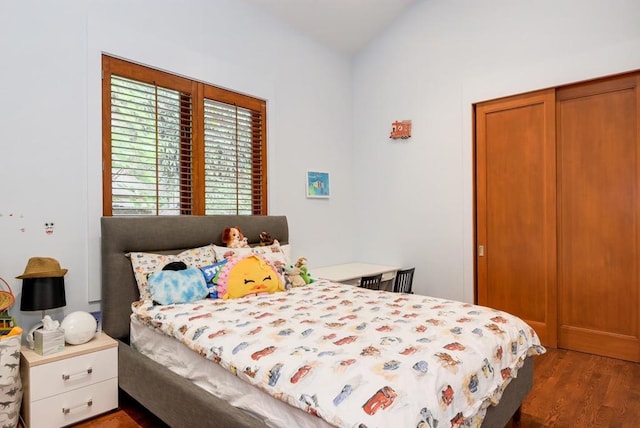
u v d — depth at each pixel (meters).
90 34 2.43
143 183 2.71
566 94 3.15
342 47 4.34
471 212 3.61
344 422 1.10
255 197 3.51
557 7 3.10
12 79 2.14
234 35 3.28
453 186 3.72
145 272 2.43
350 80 4.51
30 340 2.03
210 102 3.14
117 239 2.42
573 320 3.17
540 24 3.19
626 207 2.92
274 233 3.46
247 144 3.44
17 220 2.17
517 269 3.41
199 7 3.02
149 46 2.71
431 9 3.83
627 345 2.93
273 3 3.46
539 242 3.29
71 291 2.37
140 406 2.26
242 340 1.66
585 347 3.11
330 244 4.23
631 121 2.89
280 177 3.70
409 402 1.16
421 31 3.91
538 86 3.20
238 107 3.35
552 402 2.28
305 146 3.95
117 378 2.21
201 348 1.69
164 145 2.84
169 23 2.83
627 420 2.08
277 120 3.67
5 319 1.94
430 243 3.89
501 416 1.71
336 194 4.32
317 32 3.98
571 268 3.17
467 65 3.60
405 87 4.05
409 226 4.05
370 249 4.40
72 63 2.36
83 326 2.13
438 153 3.82
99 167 2.48
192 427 1.65
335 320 1.93
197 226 2.86
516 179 3.40
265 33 3.55
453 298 3.72
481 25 3.51
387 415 1.10
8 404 1.77
